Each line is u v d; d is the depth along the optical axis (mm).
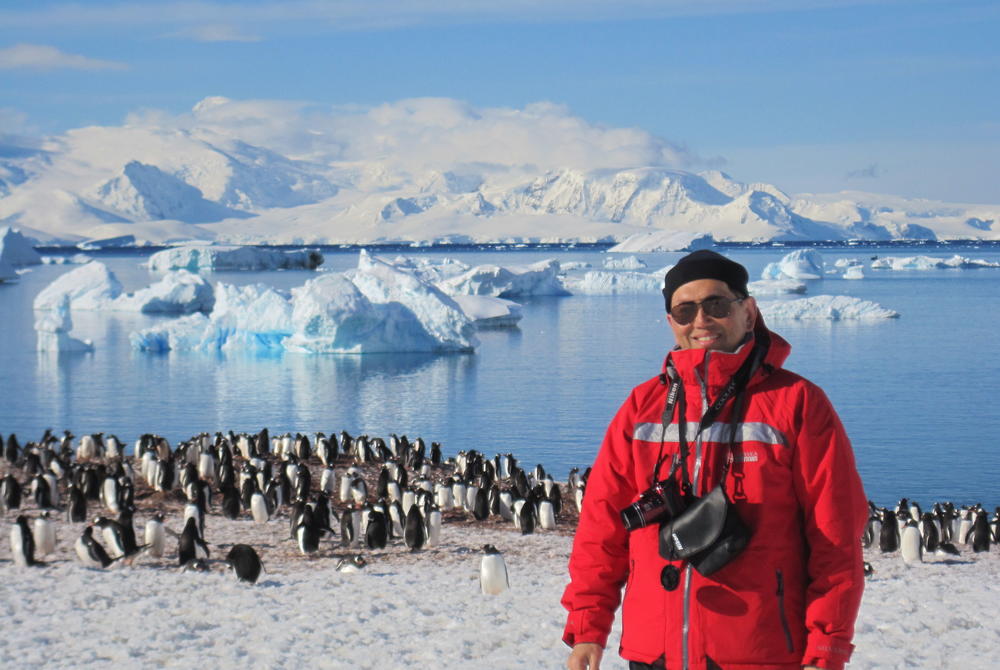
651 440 3748
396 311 67000
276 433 38906
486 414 42750
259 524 18016
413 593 12305
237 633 10031
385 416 42625
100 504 19531
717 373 3602
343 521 16016
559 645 9570
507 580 12695
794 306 89875
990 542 18000
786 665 3473
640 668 3645
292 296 76812
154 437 26531
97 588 12148
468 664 8828
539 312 102000
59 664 8805
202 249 190250
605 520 3832
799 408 3566
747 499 3531
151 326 85188
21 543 13578
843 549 3467
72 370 57656
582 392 48781
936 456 32312
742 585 3465
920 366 56594
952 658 9055
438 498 20469
